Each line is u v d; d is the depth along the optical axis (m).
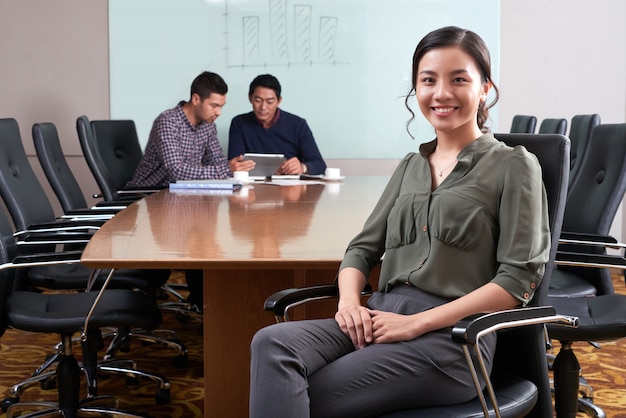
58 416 3.31
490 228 2.13
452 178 2.20
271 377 1.96
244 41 6.61
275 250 2.50
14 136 3.85
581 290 3.28
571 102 6.86
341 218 3.29
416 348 2.01
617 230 7.04
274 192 4.48
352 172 6.74
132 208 3.70
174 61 6.62
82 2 6.58
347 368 2.01
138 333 4.34
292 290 2.31
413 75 2.32
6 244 3.06
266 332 2.01
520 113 6.87
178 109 5.48
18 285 3.58
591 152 3.45
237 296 2.94
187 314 4.97
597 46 6.81
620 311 2.85
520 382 2.15
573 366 3.01
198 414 3.47
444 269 2.14
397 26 6.62
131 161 5.84
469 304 2.03
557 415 3.04
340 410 1.99
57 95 6.63
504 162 2.15
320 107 6.67
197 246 2.56
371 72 6.65
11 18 6.58
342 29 6.61
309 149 6.14
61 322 2.96
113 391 3.79
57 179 4.33
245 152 6.14
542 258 2.07
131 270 3.97
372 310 2.15
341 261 2.38
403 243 2.25
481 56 2.24
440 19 6.64
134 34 6.59
